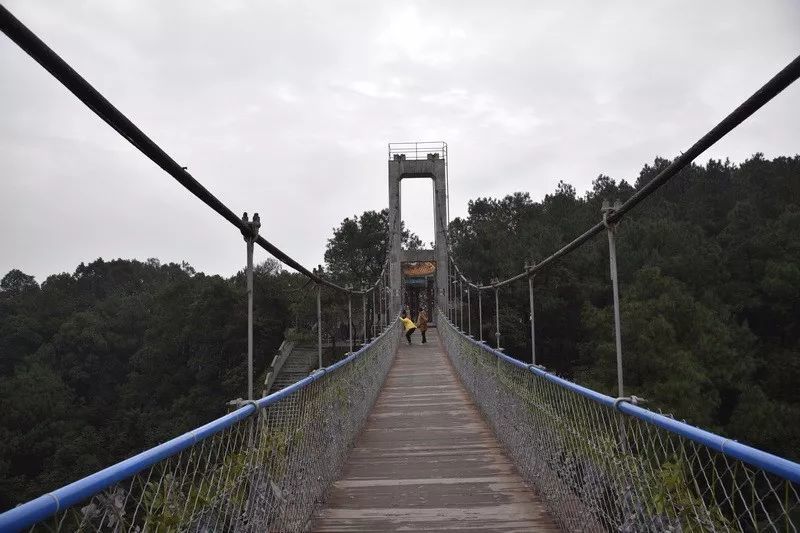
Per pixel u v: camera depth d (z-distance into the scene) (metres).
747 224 31.02
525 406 4.66
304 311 27.62
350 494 4.43
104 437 32.16
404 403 8.85
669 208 35.22
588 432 2.98
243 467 2.44
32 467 28.64
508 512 3.95
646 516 2.20
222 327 32.38
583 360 25.95
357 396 6.53
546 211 37.06
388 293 22.11
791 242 27.77
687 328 22.28
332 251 38.81
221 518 2.15
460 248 33.03
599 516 2.82
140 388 35.22
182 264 69.00
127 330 41.50
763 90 1.55
